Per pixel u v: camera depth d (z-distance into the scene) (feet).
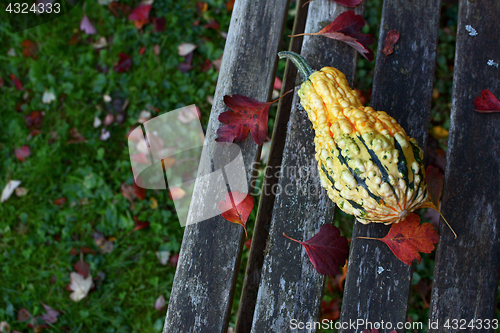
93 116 3.24
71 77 3.31
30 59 3.35
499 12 2.47
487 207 2.36
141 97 3.25
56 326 3.01
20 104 3.29
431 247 2.29
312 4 2.49
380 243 2.36
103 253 3.08
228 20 3.36
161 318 3.01
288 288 2.34
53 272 3.06
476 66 2.44
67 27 3.42
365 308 2.33
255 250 2.49
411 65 2.44
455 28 3.12
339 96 2.26
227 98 2.36
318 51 2.46
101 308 3.02
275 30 2.47
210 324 2.34
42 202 3.13
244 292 2.47
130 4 3.43
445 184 2.38
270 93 2.46
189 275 2.36
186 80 3.26
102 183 3.12
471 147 2.39
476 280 2.33
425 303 2.86
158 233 3.08
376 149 2.17
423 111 2.42
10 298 3.05
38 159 3.16
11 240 3.09
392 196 2.18
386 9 2.48
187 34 3.35
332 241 2.32
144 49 3.33
